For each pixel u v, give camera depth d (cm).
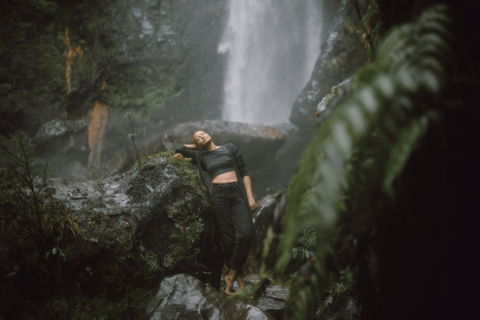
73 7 1563
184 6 1566
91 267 261
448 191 76
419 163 78
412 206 84
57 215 256
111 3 1559
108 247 267
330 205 53
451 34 60
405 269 92
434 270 84
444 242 80
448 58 56
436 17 63
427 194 79
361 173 67
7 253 233
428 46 57
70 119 1457
